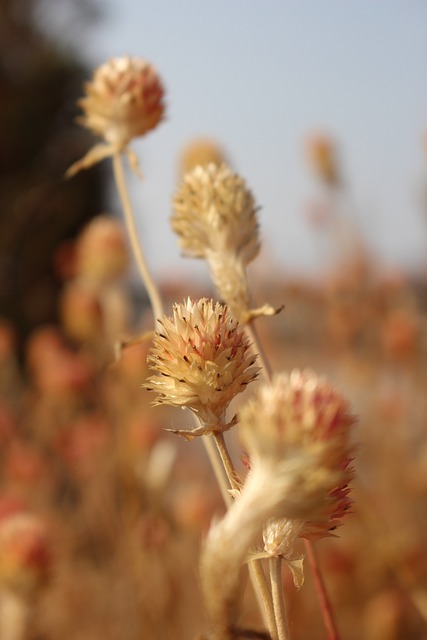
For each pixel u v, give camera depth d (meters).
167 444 0.59
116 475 0.65
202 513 0.55
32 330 2.04
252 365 0.27
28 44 2.54
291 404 0.22
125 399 0.63
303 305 0.97
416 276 1.00
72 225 2.19
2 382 0.95
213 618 0.21
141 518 0.54
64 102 2.52
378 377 0.84
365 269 0.94
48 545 0.43
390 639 0.52
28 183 2.23
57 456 0.77
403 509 0.66
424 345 0.83
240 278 0.32
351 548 0.55
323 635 0.52
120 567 0.59
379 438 0.74
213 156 0.44
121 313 0.68
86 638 0.55
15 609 0.42
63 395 0.81
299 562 0.25
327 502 0.23
